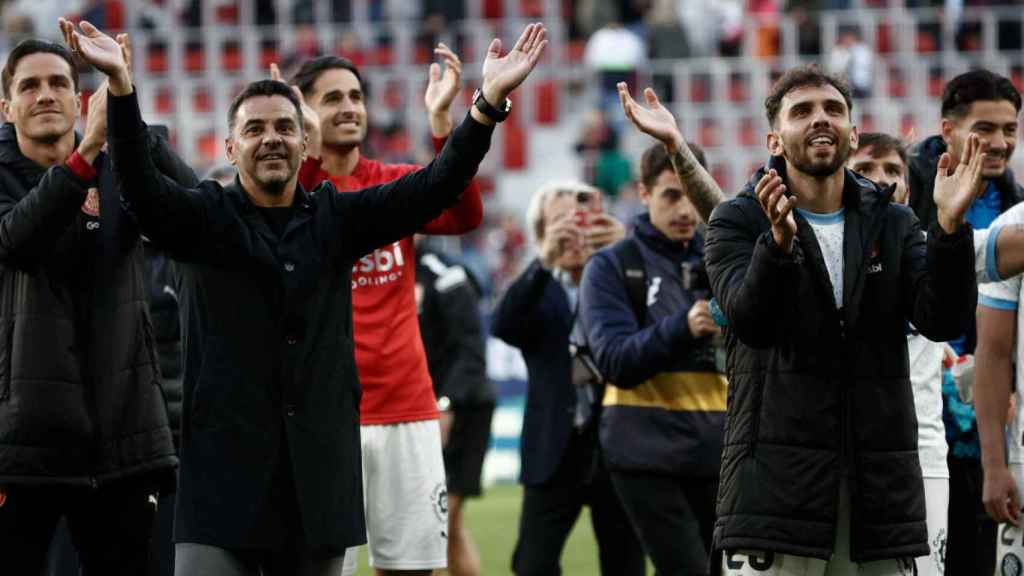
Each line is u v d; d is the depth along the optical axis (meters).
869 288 17.97
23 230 19.23
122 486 20.58
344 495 18.69
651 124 21.05
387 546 24.17
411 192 18.92
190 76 80.69
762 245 16.95
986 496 20.30
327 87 24.47
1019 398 19.92
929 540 20.02
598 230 28.05
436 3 80.94
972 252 17.08
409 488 24.19
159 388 20.98
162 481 20.97
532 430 27.41
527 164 79.44
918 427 19.64
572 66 81.25
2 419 19.94
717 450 24.41
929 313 17.41
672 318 23.81
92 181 20.47
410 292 24.58
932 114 75.12
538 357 27.56
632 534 27.16
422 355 24.61
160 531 24.16
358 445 19.03
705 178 21.27
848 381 17.81
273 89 18.91
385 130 74.50
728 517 18.09
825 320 17.77
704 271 23.81
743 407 18.12
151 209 18.03
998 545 20.41
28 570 20.30
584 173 72.75
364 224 19.03
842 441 17.78
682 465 24.30
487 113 18.75
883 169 22.19
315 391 18.59
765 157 76.62
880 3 78.69
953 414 22.50
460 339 33.38
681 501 24.47
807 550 17.59
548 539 27.17
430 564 24.27
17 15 81.00
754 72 77.31
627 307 24.89
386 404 24.16
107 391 20.31
